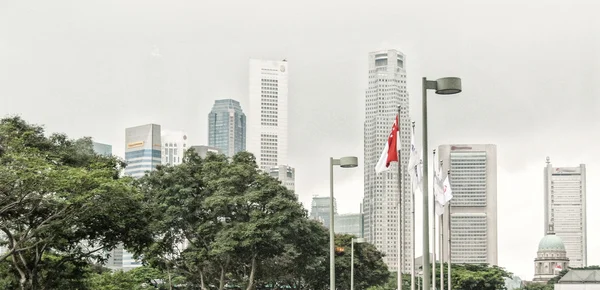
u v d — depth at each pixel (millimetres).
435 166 86500
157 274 122625
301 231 101812
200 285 112625
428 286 36750
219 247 94750
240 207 100125
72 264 83938
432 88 37656
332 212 63281
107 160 84375
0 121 79250
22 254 78062
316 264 111250
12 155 67812
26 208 71688
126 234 80750
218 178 100375
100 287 92188
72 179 68875
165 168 102188
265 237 95625
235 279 112688
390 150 69000
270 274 110625
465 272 189000
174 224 99375
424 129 37469
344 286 137125
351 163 62844
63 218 72000
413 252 80688
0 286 78562
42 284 79188
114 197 72375
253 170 102812
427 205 37250
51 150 80062
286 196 102188
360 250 140000
